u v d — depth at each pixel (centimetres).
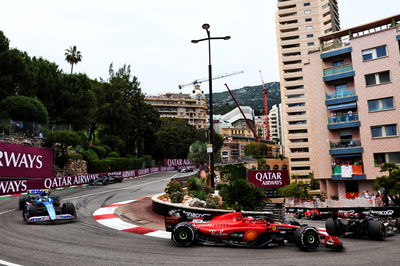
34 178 2695
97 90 5284
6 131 2709
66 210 1179
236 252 713
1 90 3191
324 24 8381
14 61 3334
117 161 4622
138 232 955
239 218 809
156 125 6806
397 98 2677
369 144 2784
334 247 729
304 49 8562
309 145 8044
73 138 3119
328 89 3170
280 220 938
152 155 7356
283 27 8869
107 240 832
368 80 2866
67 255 671
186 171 5572
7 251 702
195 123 14300
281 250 739
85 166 3756
